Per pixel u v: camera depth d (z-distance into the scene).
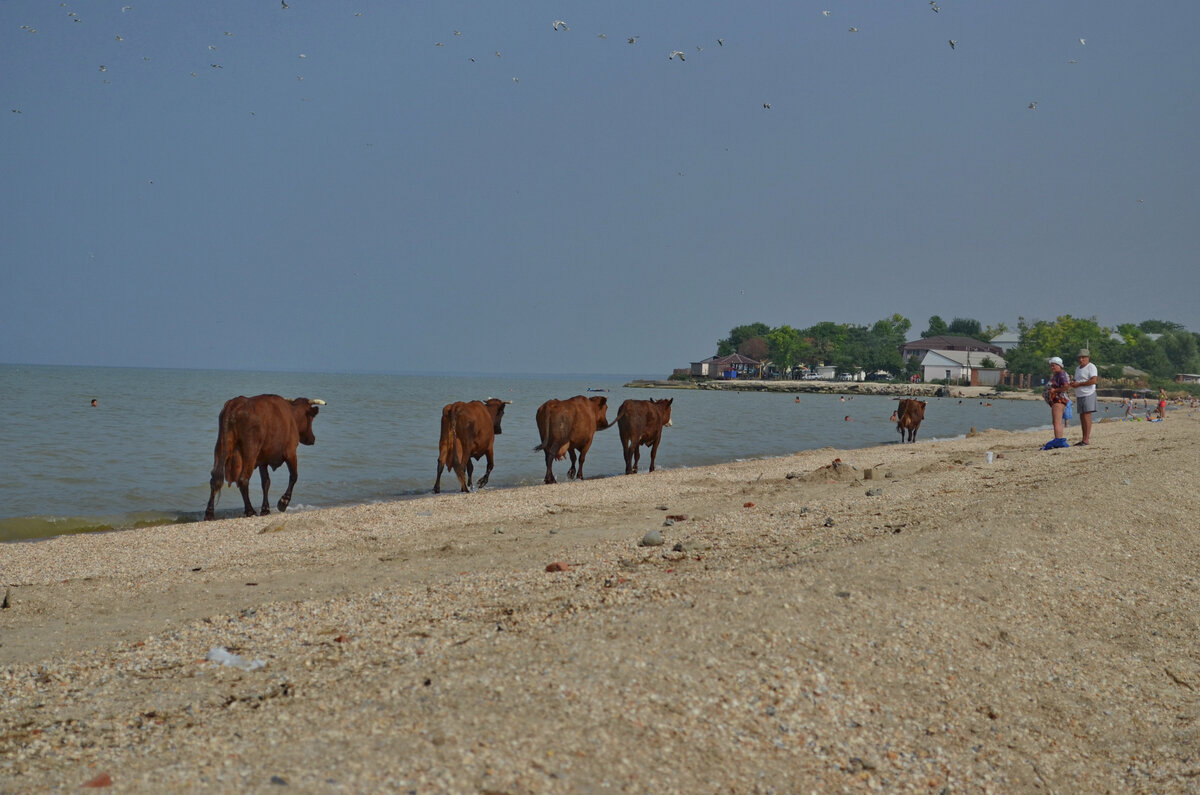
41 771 4.36
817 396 116.56
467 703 4.78
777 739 4.80
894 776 4.76
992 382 136.88
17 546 12.12
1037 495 11.18
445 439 19.41
